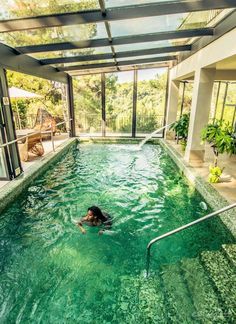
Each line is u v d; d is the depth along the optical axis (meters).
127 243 3.20
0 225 3.58
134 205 4.24
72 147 8.95
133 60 7.45
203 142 5.11
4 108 4.49
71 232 3.42
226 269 2.59
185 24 4.11
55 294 2.40
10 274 2.64
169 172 6.01
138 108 9.65
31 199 4.44
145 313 2.18
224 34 3.81
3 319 2.13
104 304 2.28
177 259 2.89
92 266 2.78
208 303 2.21
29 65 5.46
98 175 5.76
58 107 13.84
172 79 8.62
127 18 3.13
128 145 9.36
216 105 9.32
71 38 4.22
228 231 3.18
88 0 2.74
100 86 9.48
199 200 4.37
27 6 2.82
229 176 4.84
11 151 4.69
